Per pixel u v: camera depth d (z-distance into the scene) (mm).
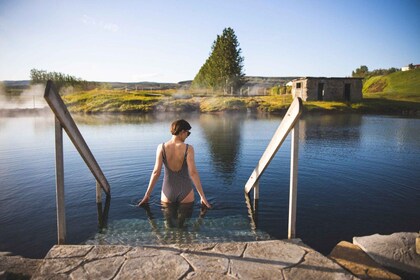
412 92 52156
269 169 7652
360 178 6891
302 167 7949
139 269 2703
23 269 2852
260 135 14727
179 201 5102
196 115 29781
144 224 4320
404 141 12984
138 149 10391
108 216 4605
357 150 10703
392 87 61781
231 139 13336
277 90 57594
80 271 2672
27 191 5762
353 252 3205
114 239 3867
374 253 3150
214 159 8914
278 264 2807
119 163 8141
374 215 4750
